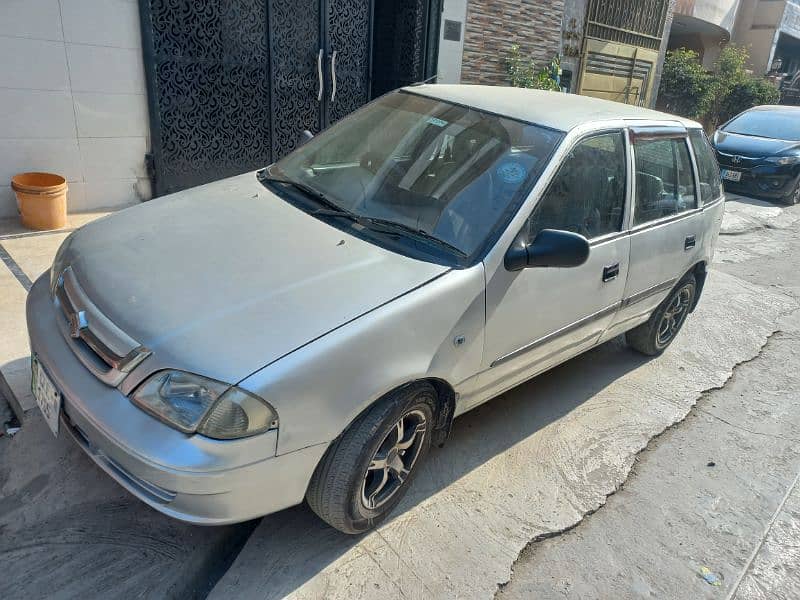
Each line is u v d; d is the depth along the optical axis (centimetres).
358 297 225
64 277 246
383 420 228
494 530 271
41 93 493
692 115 1695
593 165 316
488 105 326
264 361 197
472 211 275
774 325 554
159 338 202
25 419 286
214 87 593
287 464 205
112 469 207
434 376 243
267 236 258
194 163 602
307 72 663
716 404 407
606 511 294
